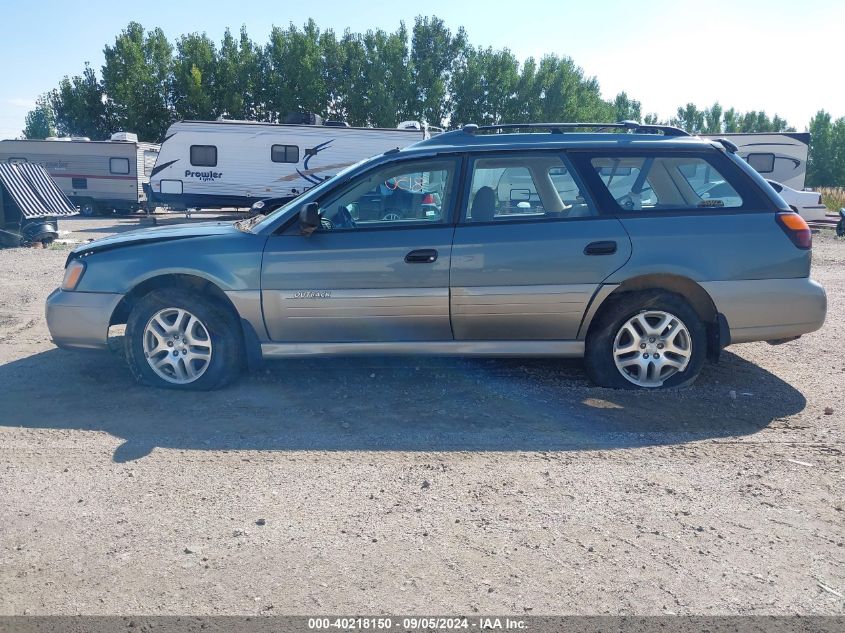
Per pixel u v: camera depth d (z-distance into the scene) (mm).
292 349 5449
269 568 3213
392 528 3543
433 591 3047
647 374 5520
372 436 4680
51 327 5645
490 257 5273
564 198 5430
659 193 5469
